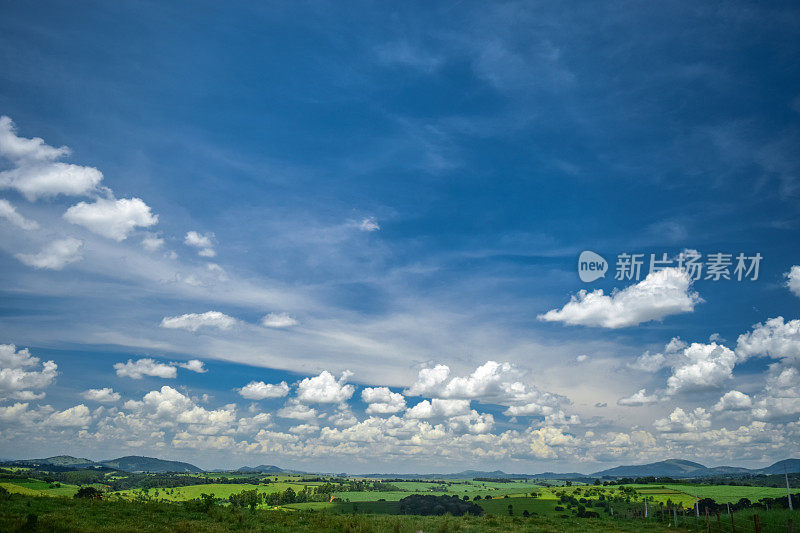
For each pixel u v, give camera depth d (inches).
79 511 1412.4
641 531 1493.6
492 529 1448.1
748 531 1350.9
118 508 1567.4
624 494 6742.1
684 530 1524.4
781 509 1571.1
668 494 6496.1
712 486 7263.8
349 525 1419.8
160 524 1318.9
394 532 1339.8
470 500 7180.1
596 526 1630.2
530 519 1825.8
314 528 1433.3
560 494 7185.0
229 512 1787.6
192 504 1817.2
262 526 1450.5
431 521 1616.6
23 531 1047.6
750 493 5944.9
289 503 7377.0
